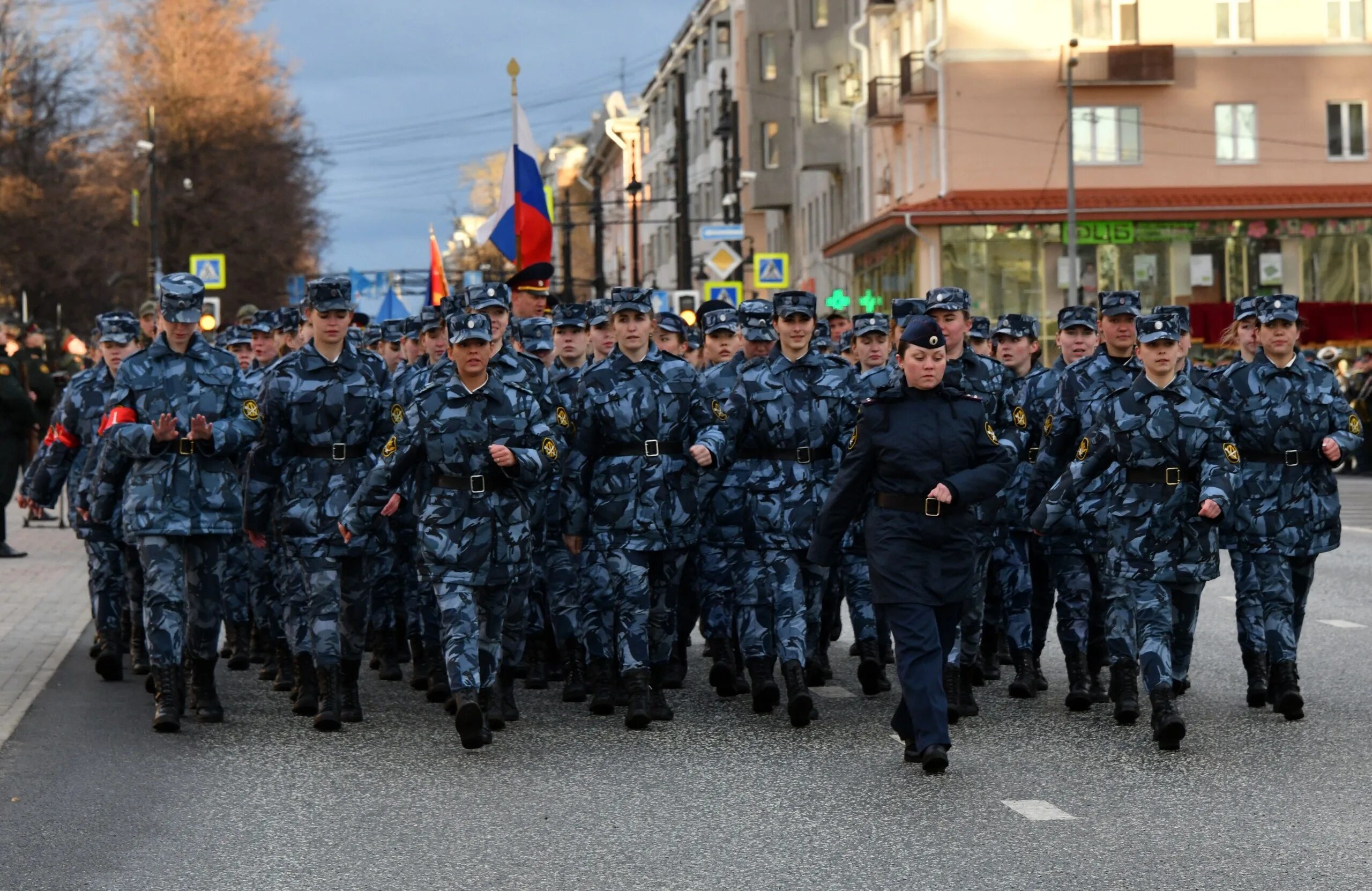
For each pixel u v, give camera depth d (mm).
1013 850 8320
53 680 13633
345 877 8039
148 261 73375
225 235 76688
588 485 11930
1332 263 55219
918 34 59344
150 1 79062
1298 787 9539
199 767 10461
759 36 81188
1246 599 11930
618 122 50281
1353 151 56656
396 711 12367
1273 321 11820
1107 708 12102
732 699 12758
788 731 11445
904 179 61719
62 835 8828
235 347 16156
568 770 10305
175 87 77000
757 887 7789
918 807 9211
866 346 13453
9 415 23062
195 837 8781
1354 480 36719
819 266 76375
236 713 12281
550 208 19000
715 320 13188
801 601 11766
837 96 72000
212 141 77375
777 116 81000
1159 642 10789
